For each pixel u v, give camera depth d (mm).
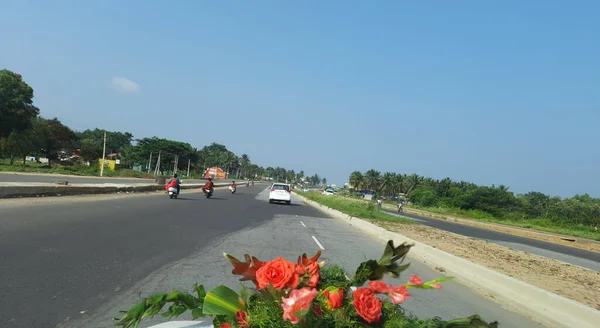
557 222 55062
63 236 9641
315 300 1912
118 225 12445
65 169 64188
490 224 45750
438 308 6840
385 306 2041
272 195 34625
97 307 5098
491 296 8289
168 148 109938
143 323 4496
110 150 134500
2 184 19016
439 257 12141
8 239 8641
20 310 4762
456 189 85000
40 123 71875
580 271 13734
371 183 130250
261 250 10781
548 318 6969
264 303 1904
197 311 2025
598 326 6273
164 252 9086
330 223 22344
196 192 41312
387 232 17500
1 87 57438
